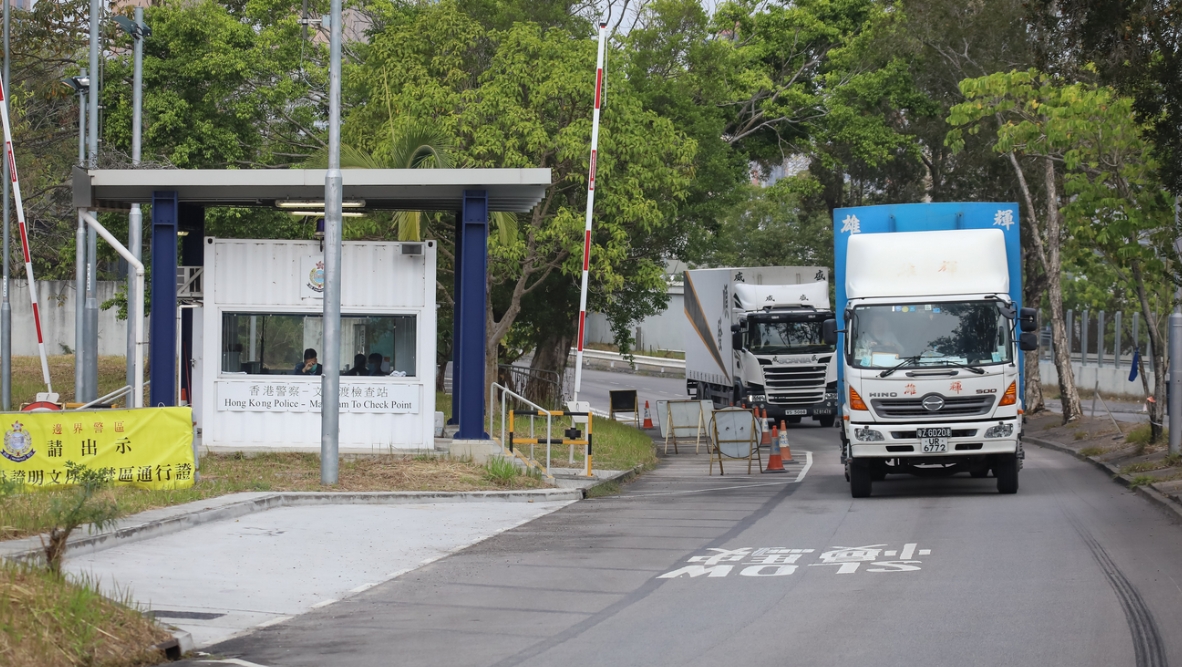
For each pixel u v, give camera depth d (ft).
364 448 84.69
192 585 45.16
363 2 164.86
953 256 78.13
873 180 205.36
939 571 47.93
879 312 77.66
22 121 154.30
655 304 173.47
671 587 45.80
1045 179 159.43
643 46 157.48
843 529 61.93
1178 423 88.94
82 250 112.98
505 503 74.08
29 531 49.70
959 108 116.26
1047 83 107.55
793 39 187.62
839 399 83.41
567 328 165.17
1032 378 178.09
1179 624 37.42
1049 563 49.39
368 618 40.57
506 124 121.80
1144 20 74.69
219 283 83.87
